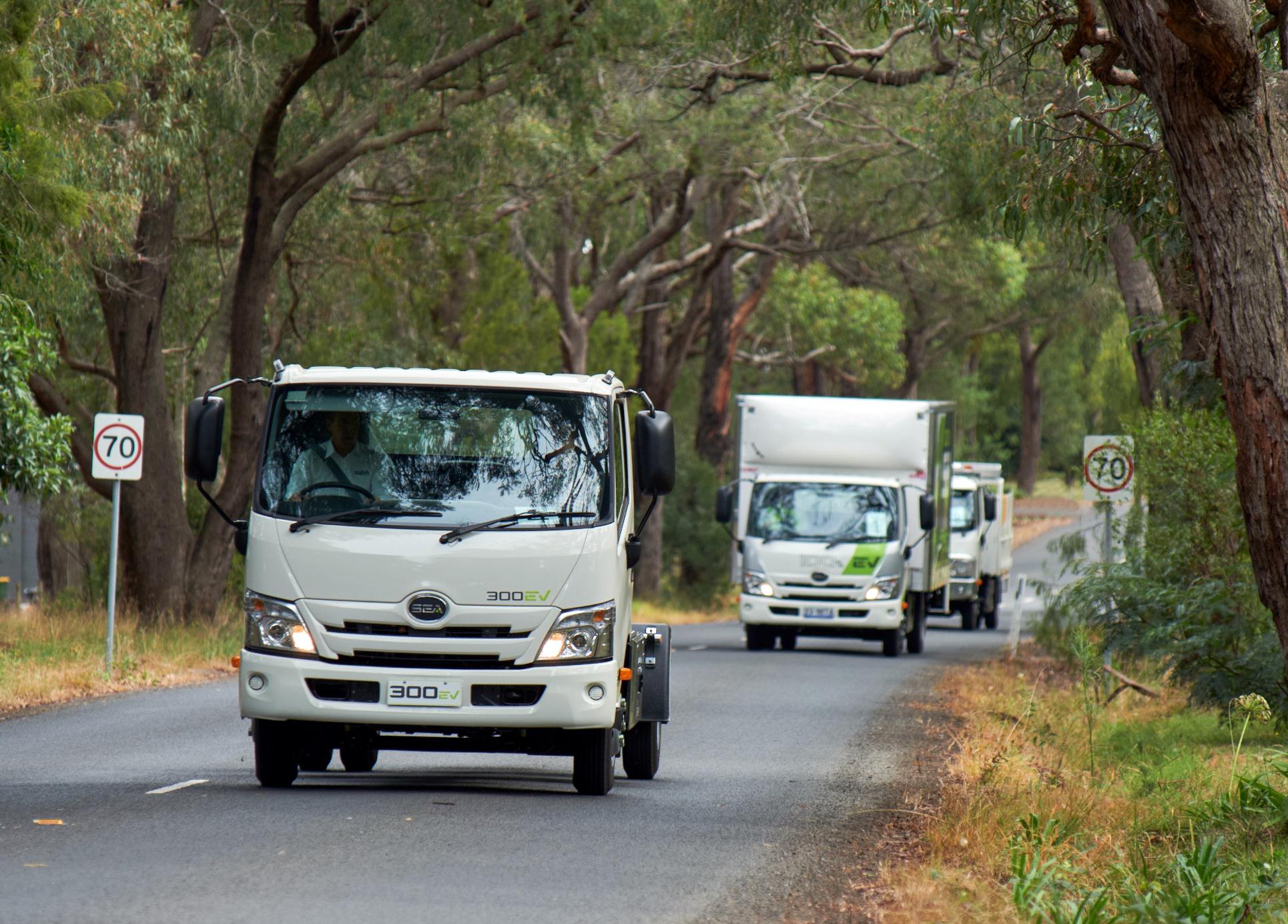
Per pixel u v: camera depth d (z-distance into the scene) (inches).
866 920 981.2
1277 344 1134.4
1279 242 1139.3
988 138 2549.2
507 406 1437.0
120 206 2770.7
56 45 2568.9
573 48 3270.2
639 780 1627.7
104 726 2041.1
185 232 3882.9
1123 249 2824.8
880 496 3698.3
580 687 1396.4
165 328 4005.9
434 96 3720.5
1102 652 2241.6
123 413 3257.9
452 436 1430.9
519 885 1039.0
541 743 1451.8
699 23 2716.5
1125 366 6289.4
